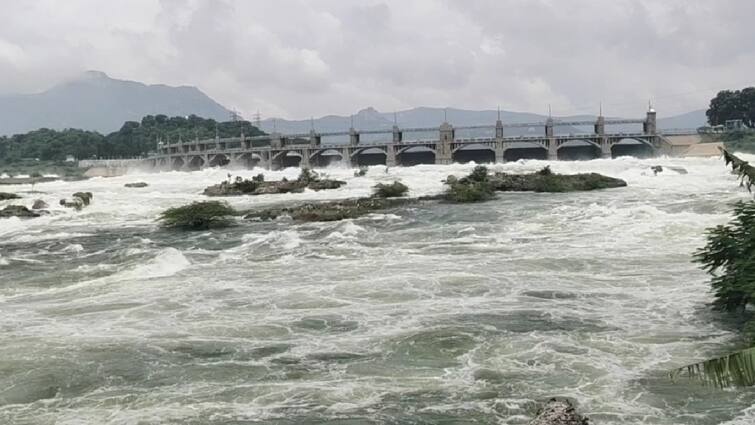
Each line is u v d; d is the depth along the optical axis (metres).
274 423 13.41
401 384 15.36
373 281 26.09
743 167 17.47
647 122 138.38
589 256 29.94
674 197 52.84
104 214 56.06
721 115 167.62
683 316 20.31
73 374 16.36
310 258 32.12
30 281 28.22
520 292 23.80
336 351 17.75
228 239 39.56
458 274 26.95
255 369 16.52
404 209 51.59
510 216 45.06
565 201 53.41
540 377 15.62
